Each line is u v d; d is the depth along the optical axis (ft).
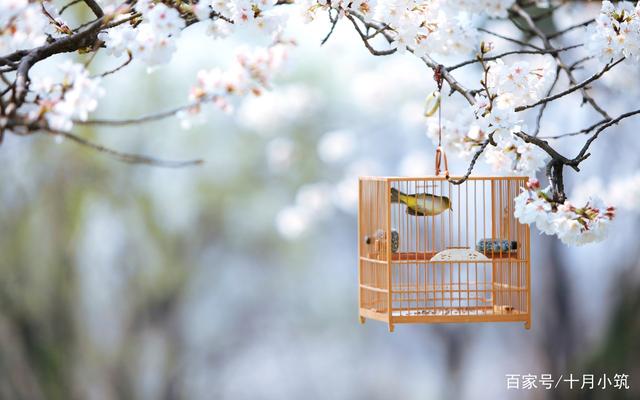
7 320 46.91
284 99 40.50
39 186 47.52
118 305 55.31
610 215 12.64
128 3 11.91
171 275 56.95
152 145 55.26
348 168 49.70
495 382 58.13
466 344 59.67
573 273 43.27
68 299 49.11
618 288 38.04
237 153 57.82
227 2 12.32
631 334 37.42
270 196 58.44
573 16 21.40
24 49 11.68
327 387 70.90
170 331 58.49
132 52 11.21
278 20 12.37
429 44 13.83
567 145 34.12
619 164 33.65
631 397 37.50
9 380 46.83
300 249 65.77
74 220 48.44
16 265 47.37
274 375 69.82
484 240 15.10
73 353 49.78
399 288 15.33
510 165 14.28
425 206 14.99
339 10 13.35
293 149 48.65
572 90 13.17
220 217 59.36
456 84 13.87
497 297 16.24
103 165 50.19
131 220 53.42
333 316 71.05
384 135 51.60
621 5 14.96
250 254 63.41
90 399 51.83
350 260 69.56
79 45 11.59
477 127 13.74
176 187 57.21
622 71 20.68
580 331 43.11
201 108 11.37
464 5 15.21
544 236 43.88
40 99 10.55
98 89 10.45
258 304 67.31
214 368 65.21
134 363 55.57
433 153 42.29
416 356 71.10
